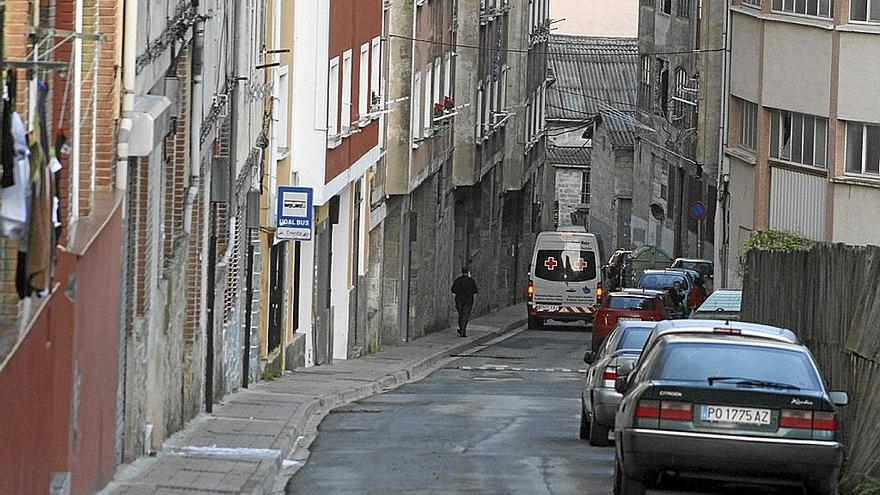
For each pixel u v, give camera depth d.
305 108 61.03
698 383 25.64
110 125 26.34
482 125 106.62
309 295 65.06
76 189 23.59
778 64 70.75
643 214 129.88
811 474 25.14
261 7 52.88
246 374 50.50
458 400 51.47
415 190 91.44
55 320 19.30
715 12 87.62
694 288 91.56
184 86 37.28
